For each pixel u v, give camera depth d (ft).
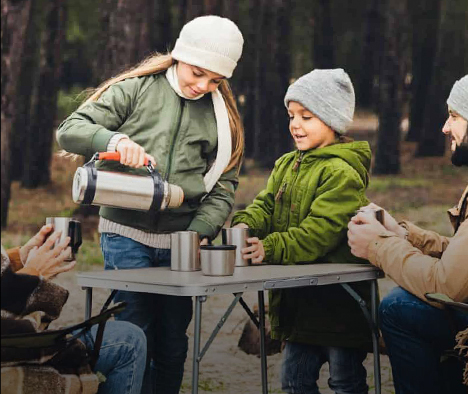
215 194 12.77
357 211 11.62
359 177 12.27
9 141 39.91
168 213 12.21
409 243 11.19
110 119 11.94
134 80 12.16
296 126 12.62
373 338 11.50
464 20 71.77
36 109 58.59
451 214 11.70
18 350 8.50
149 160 11.31
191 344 19.36
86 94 12.89
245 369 17.40
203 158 12.50
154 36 55.42
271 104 63.46
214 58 11.75
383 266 11.09
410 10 73.41
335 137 12.94
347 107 12.59
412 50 76.28
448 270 10.46
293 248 11.90
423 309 10.75
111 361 9.68
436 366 10.98
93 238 38.37
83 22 75.56
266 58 63.77
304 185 12.46
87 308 10.80
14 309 8.52
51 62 58.39
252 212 12.89
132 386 9.78
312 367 12.66
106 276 10.50
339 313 12.21
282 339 12.69
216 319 22.04
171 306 12.51
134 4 39.73
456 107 11.35
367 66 87.92
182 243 11.21
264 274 10.61
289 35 62.59
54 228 9.86
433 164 67.97
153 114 12.09
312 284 10.68
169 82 12.23
